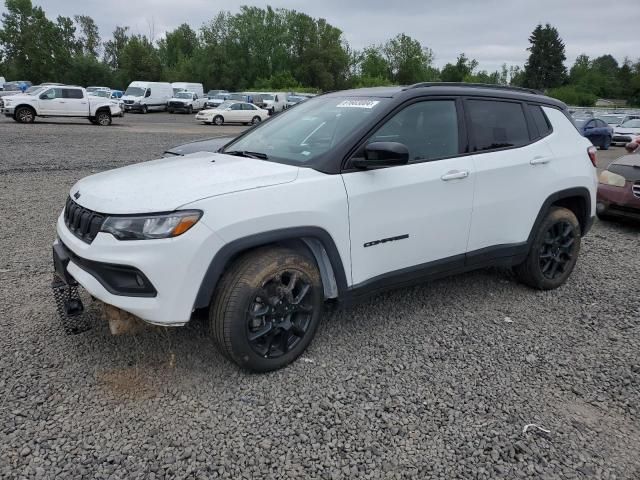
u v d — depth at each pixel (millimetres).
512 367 3359
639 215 6930
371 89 4062
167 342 3477
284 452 2518
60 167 11203
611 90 95250
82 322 3480
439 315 4090
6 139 16469
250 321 2988
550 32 105062
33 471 2332
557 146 4484
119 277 2805
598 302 4484
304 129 3768
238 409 2822
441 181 3652
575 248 4691
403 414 2832
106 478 2318
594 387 3170
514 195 4117
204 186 2881
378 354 3449
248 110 31844
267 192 2953
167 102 41812
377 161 3209
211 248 2762
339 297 3350
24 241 5746
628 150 9297
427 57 92188
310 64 86125
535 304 4387
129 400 2861
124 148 15312
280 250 3062
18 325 3670
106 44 101750
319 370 3227
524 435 2695
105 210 2816
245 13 88000
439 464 2475
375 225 3373
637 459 2562
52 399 2844
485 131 4043
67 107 24891
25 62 77000
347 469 2424
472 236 3947
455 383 3146
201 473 2369
